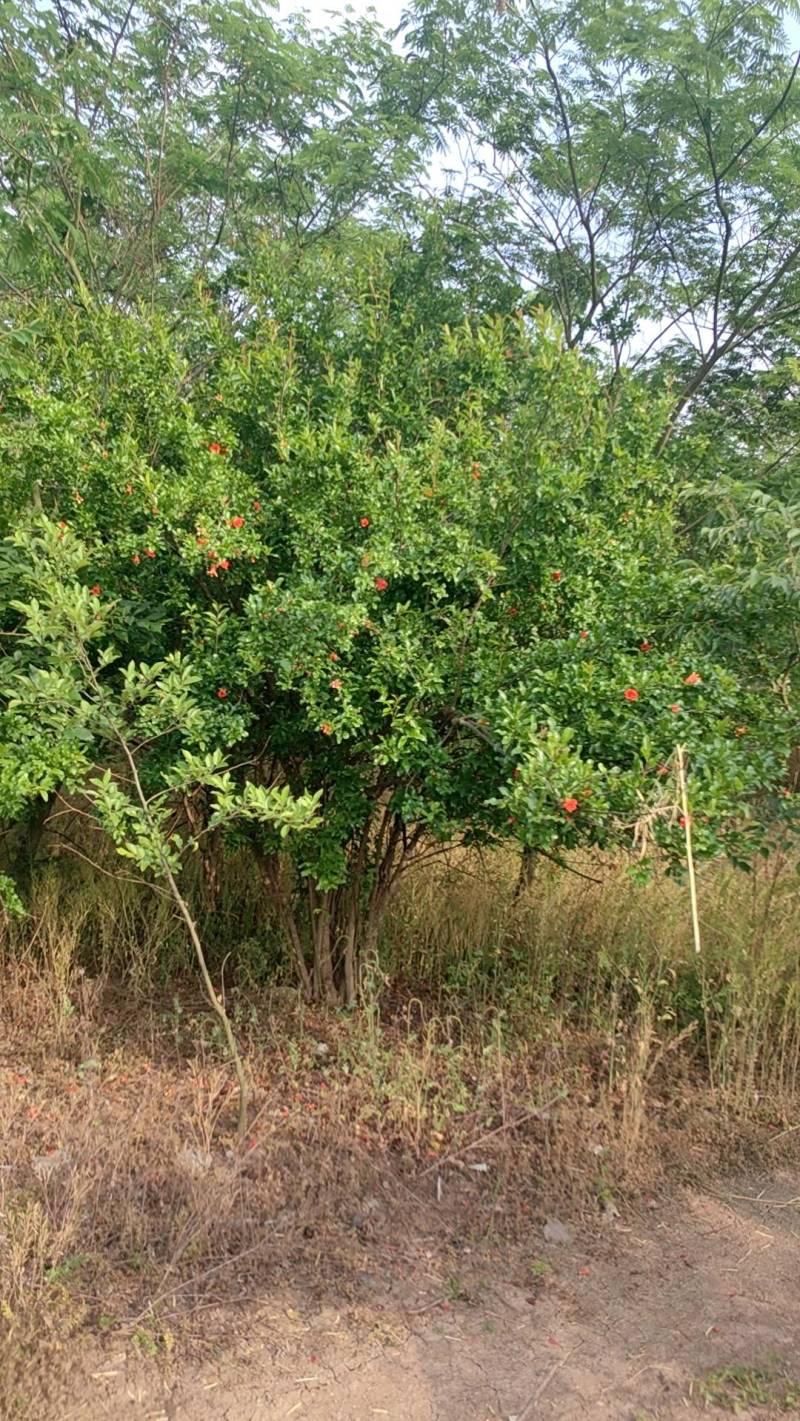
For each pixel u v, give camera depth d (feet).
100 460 11.97
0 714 11.33
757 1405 7.60
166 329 14.20
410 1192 10.03
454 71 26.63
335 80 24.27
